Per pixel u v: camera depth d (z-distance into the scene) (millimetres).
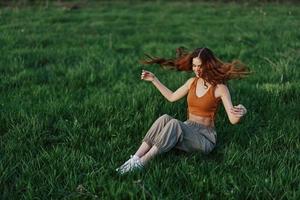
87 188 4133
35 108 5891
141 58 9148
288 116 5719
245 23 13352
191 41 11148
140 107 6000
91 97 6379
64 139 5219
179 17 15031
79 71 7680
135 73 8016
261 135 5219
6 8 16328
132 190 3988
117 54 9492
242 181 4230
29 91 6816
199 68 4699
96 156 4777
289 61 8320
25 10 15906
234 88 6723
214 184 4113
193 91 4855
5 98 6391
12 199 4004
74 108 5934
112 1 19203
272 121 5559
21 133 5188
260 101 6234
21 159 4621
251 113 5801
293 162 4637
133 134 5332
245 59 9016
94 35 11711
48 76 7637
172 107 5855
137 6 17797
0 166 4387
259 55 9203
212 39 11156
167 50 9883
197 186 4105
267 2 18359
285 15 14797
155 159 4582
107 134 5293
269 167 4516
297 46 9836
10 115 5574
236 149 4836
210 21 14039
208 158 4852
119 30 12539
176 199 3922
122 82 7359
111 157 4691
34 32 11703
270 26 12531
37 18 14109
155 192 3977
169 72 8031
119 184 4090
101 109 5824
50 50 9531
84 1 18859
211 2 18938
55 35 11391
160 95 6246
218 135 5262
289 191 3992
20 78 7391
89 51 9578
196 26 13148
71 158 4566
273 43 10242
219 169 4449
